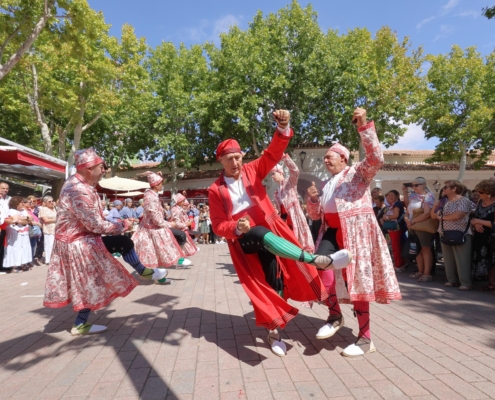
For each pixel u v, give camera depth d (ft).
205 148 80.89
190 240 26.35
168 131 77.20
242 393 8.11
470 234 18.74
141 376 9.10
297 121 65.87
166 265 20.99
